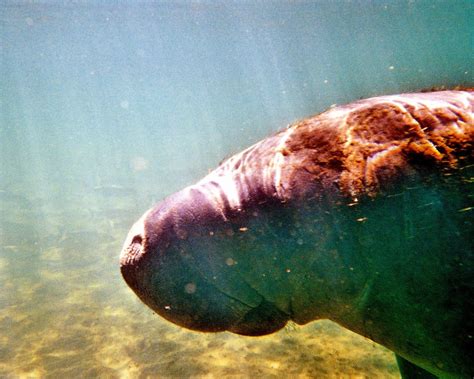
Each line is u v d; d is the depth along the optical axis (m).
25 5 35.91
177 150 45.38
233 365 5.33
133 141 69.06
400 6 49.16
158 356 5.68
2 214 16.67
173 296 1.37
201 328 1.42
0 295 8.43
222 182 1.48
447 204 1.18
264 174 1.43
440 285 1.19
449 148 1.22
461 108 1.30
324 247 1.32
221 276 1.38
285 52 100.69
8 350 6.04
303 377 4.96
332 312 1.43
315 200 1.33
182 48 80.75
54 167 37.81
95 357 5.74
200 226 1.39
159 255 1.37
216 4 40.88
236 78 155.50
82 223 14.91
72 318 7.12
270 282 1.40
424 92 1.57
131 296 8.06
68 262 10.68
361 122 1.38
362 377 4.90
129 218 15.20
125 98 169.62
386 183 1.24
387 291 1.28
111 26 51.22
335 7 46.34
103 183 24.45
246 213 1.39
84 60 83.94
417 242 1.21
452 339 1.21
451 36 99.00
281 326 1.53
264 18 50.97
